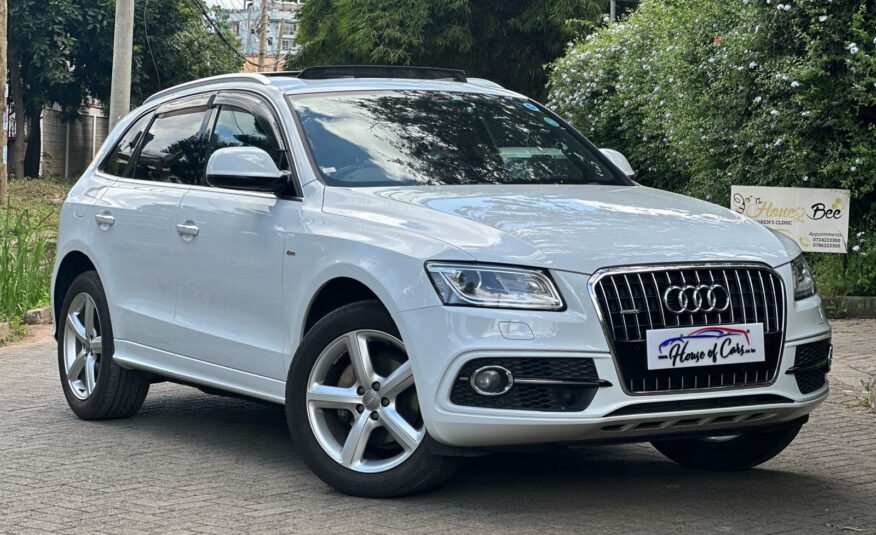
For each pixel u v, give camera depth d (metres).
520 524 5.11
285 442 6.95
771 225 12.87
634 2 36.53
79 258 7.86
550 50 37.62
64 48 38.84
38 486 5.91
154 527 5.14
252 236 6.20
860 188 13.10
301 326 5.85
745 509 5.39
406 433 5.35
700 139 15.42
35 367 9.98
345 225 5.68
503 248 5.15
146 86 42.94
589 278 5.05
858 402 7.95
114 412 7.54
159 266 6.92
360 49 37.59
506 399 5.00
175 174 7.09
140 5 40.81
